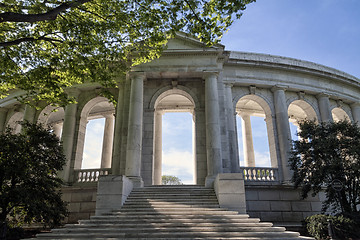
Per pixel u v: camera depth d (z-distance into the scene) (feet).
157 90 98.94
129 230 48.55
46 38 56.49
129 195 69.97
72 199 86.43
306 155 78.33
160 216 55.21
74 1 46.11
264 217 83.87
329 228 54.60
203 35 56.13
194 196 68.33
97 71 63.87
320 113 109.91
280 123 100.68
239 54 107.34
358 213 65.36
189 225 50.90
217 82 97.55
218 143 84.48
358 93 123.03
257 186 86.38
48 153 66.23
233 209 61.93
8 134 65.46
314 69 109.60
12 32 59.62
